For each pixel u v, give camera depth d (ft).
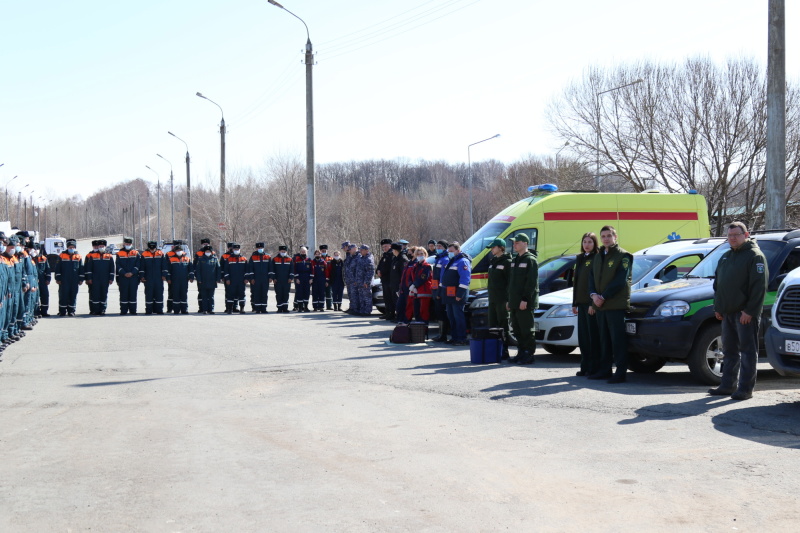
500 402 27.76
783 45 43.96
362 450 21.22
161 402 28.73
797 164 108.58
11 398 29.68
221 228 139.23
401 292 56.59
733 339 28.50
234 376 34.81
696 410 25.90
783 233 34.55
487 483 18.06
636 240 56.18
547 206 55.31
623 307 31.96
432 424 24.31
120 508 16.56
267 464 19.92
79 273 73.41
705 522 15.30
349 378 33.68
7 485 18.33
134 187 596.70
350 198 186.50
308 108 90.63
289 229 157.38
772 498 16.70
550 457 20.26
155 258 74.95
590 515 15.79
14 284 49.14
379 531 14.97
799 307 26.48
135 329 57.67
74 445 22.15
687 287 32.76
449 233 281.95
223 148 142.92
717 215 116.88
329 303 81.35
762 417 24.63
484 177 414.62
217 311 80.33
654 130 119.44
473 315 46.75
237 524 15.48
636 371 36.06
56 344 47.96
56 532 15.21
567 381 32.50
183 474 19.11
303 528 15.20
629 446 21.29
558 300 40.11
